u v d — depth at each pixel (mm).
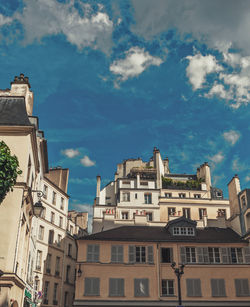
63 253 41781
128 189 49125
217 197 51531
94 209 47781
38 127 25859
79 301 29625
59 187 44656
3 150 14422
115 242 32344
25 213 19016
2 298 15219
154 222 41594
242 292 30844
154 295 30219
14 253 16188
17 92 23516
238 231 36594
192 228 34812
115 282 30562
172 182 53188
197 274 31328
